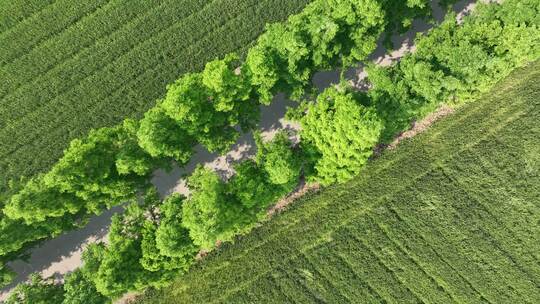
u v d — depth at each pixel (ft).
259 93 124.26
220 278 138.51
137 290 128.16
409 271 137.49
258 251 139.13
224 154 132.77
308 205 140.05
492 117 139.95
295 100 132.36
